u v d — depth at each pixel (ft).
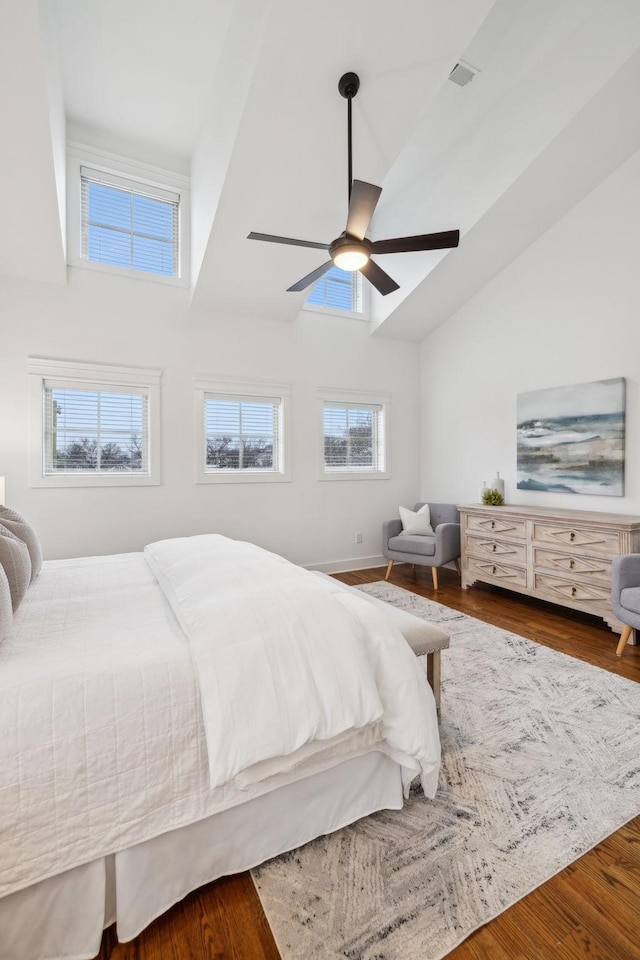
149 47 9.92
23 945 3.45
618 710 7.34
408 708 4.86
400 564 18.20
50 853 3.44
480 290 16.02
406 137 9.58
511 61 10.87
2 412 11.59
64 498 12.31
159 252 13.87
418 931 3.85
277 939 3.80
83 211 12.80
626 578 9.56
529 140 11.37
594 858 4.58
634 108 10.24
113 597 6.43
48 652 4.46
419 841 4.79
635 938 3.79
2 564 5.11
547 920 3.95
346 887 4.26
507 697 7.75
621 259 11.84
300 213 11.18
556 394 13.42
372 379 17.72
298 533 16.10
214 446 14.69
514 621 11.60
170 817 3.88
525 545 12.63
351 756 4.81
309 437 16.29
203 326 14.25
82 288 12.53
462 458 16.98
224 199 10.50
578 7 9.57
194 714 4.10
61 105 10.41
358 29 7.55
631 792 5.51
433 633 6.32
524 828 4.96
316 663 4.52
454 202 13.69
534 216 13.07
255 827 4.40
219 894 4.19
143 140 12.92
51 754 3.54
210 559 6.70
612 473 11.98
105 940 3.80
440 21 7.57
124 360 13.08
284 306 14.82
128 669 4.11
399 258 16.07
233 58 9.20
